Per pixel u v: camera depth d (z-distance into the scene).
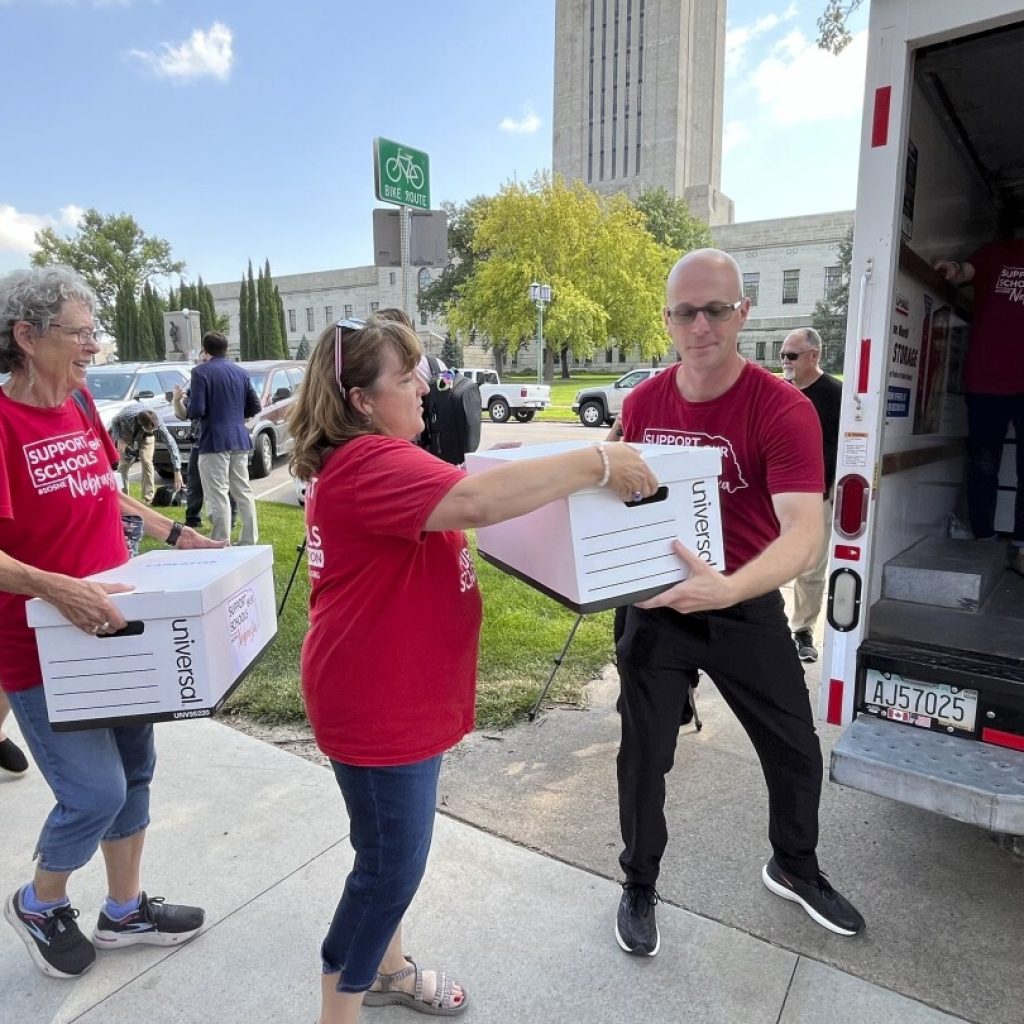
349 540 1.38
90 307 1.75
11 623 1.68
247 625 1.81
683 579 1.56
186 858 2.42
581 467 1.34
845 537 2.31
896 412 2.50
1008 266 3.24
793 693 2.01
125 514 2.19
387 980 1.81
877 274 2.20
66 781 1.74
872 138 2.16
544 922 2.13
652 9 62.41
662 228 42.06
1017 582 2.83
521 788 2.84
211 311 48.88
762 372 1.95
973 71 2.37
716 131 68.94
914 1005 1.82
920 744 2.10
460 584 1.51
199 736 3.25
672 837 2.53
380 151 4.87
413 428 1.49
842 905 2.09
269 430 10.25
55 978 1.93
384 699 1.41
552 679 3.52
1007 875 2.33
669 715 2.00
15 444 1.65
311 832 2.56
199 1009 1.85
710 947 2.03
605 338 30.11
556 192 28.83
